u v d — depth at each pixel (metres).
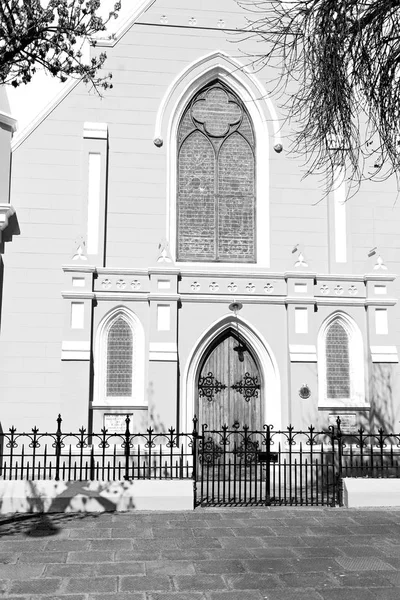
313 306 16.81
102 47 17.78
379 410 16.55
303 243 17.75
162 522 11.46
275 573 8.68
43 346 16.45
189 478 13.14
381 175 18.11
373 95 10.60
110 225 17.22
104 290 16.44
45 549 9.70
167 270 16.44
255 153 18.20
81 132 17.42
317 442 14.62
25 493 12.26
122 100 17.69
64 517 11.82
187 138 18.09
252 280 16.92
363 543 10.20
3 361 16.27
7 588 8.01
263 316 16.88
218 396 16.84
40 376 16.31
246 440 13.26
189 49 18.08
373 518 11.93
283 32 10.73
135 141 17.59
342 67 10.55
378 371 16.70
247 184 18.09
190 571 8.73
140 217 17.34
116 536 10.48
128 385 16.34
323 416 16.58
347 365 17.11
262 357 16.86
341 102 10.61
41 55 10.27
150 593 7.88
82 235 16.78
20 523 11.33
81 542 10.10
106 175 17.28
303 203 17.92
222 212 17.88
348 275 17.22
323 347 17.08
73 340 15.95
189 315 16.64
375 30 10.14
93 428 15.89
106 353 16.41
